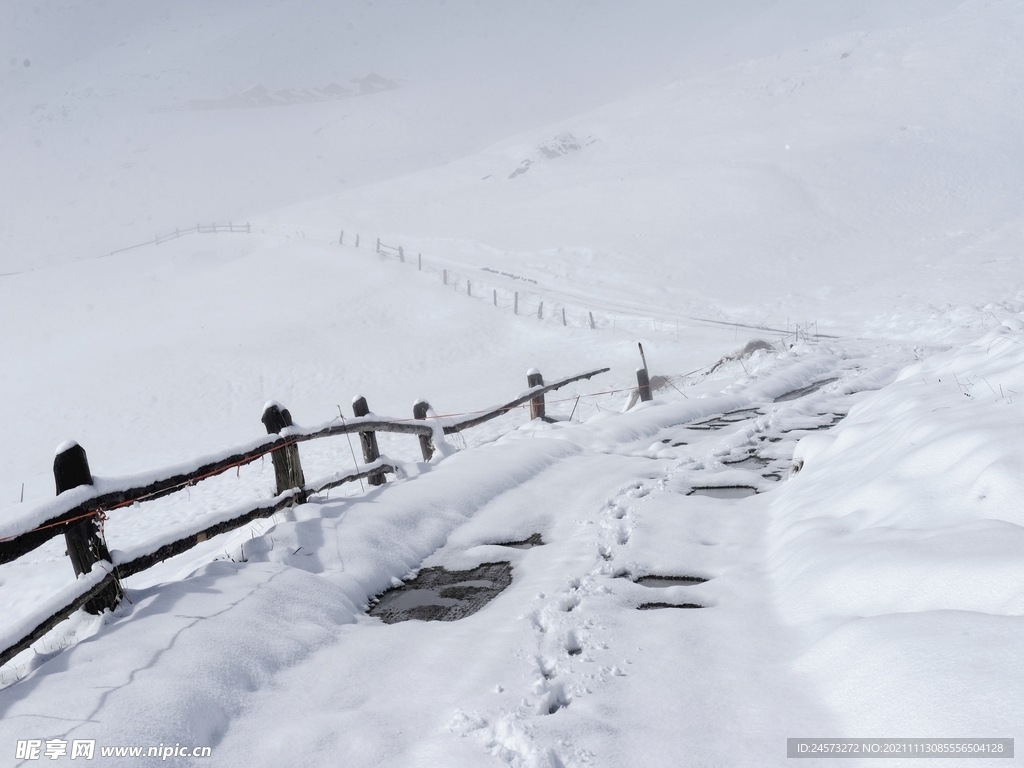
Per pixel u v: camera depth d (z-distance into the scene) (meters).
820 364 12.78
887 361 13.20
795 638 3.23
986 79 68.69
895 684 2.42
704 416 9.71
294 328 32.94
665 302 32.91
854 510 4.37
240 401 24.98
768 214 46.28
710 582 4.20
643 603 4.00
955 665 2.33
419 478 6.53
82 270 56.19
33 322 41.91
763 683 2.88
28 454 22.02
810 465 6.07
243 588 4.04
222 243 58.84
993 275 28.14
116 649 3.33
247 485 13.29
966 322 19.11
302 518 5.36
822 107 73.44
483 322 31.78
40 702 2.90
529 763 2.50
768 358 14.64
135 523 11.73
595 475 6.91
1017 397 4.57
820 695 2.68
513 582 4.57
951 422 4.58
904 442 4.80
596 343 27.22
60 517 3.57
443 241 49.91
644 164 66.38
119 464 19.00
